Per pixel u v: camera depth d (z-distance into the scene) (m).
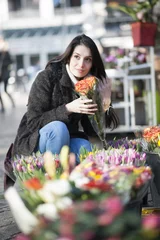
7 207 4.51
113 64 8.45
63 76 4.17
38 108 4.12
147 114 8.51
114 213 1.87
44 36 38.41
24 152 4.09
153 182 3.69
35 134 4.04
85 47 4.05
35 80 4.22
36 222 2.07
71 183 2.18
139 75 8.13
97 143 4.78
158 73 8.02
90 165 2.53
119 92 8.59
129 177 2.33
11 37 39.16
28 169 3.22
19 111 16.19
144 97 8.55
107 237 1.88
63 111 3.96
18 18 40.12
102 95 3.94
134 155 3.14
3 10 40.34
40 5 40.28
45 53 38.69
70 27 37.66
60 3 40.06
